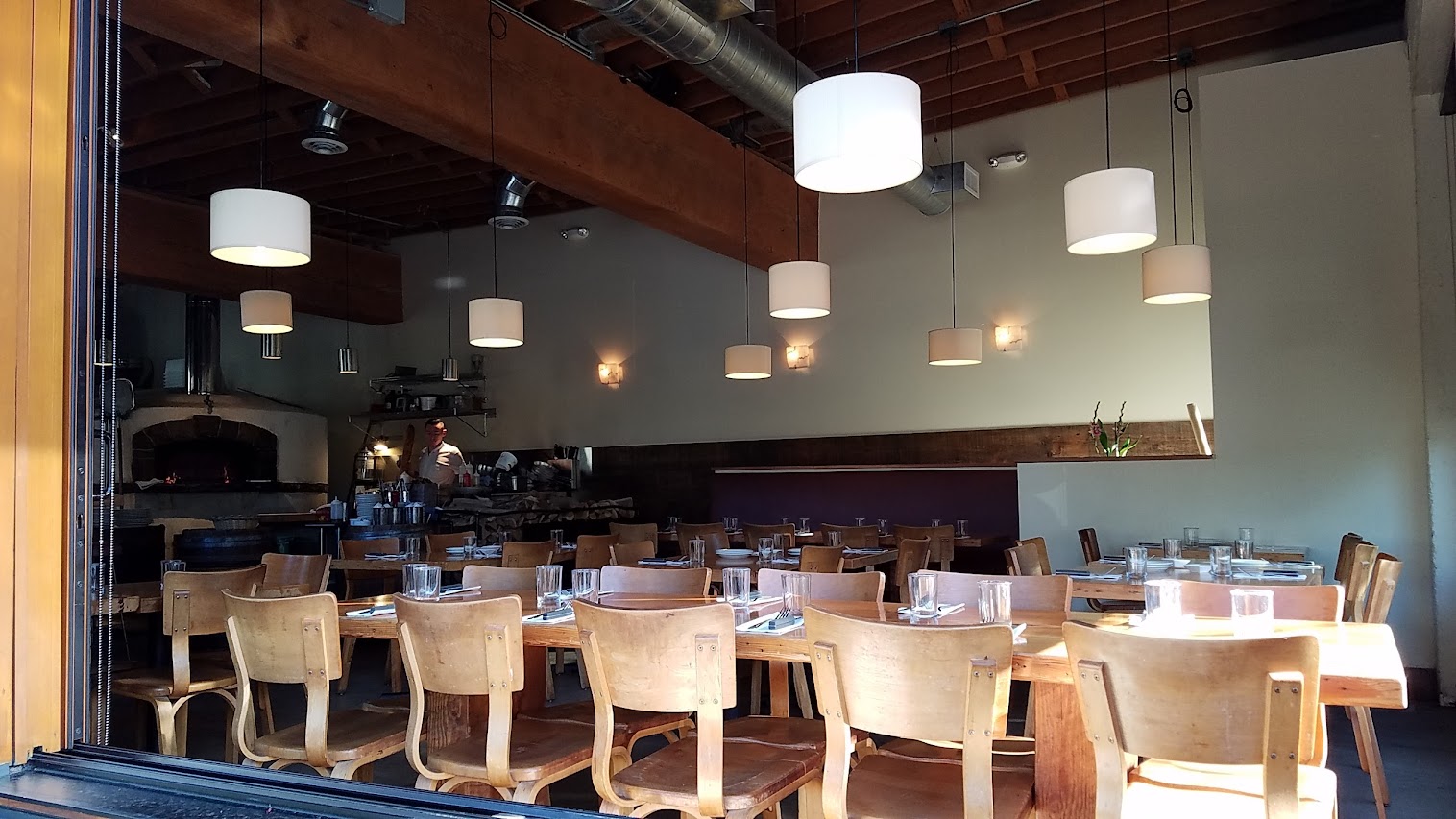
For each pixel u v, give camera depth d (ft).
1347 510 20.74
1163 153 30.58
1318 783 7.85
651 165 27.20
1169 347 30.81
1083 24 26.55
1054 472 22.98
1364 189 21.11
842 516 33.76
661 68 28.32
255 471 42.80
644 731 10.87
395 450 44.14
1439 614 19.48
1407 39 20.58
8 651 6.13
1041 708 8.52
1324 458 20.97
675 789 8.68
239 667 10.62
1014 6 25.48
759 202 32.71
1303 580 15.26
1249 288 21.81
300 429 43.32
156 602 13.98
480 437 43.32
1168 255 20.58
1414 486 20.29
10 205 6.25
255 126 29.27
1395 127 20.95
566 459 40.09
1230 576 15.65
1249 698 6.46
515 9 23.13
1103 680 6.85
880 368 35.47
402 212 40.81
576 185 25.70
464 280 43.65
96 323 6.76
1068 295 32.32
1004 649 7.18
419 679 9.68
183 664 12.84
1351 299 21.02
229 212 16.21
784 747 9.81
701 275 39.11
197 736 16.65
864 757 9.69
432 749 10.48
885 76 10.94
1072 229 16.80
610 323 40.83
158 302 44.75
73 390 6.56
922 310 34.73
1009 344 33.17
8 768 6.07
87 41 6.74
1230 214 22.08
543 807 5.31
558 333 41.88
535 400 42.27
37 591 6.31
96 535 6.67
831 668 7.81
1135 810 7.68
